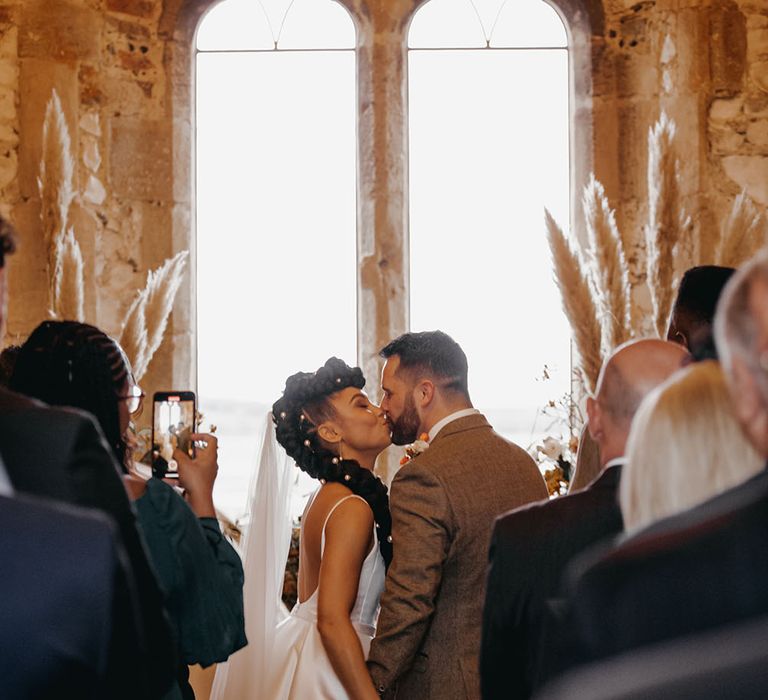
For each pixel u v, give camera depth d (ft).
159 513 6.55
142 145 19.20
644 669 1.77
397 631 7.86
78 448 5.13
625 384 5.72
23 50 18.08
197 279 19.71
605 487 5.67
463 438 8.43
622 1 19.62
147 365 18.49
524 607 5.53
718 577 2.71
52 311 17.30
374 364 19.16
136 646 4.07
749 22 18.89
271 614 9.75
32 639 3.52
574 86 19.76
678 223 17.87
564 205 19.88
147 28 19.43
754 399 2.77
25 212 17.88
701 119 18.57
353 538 8.54
